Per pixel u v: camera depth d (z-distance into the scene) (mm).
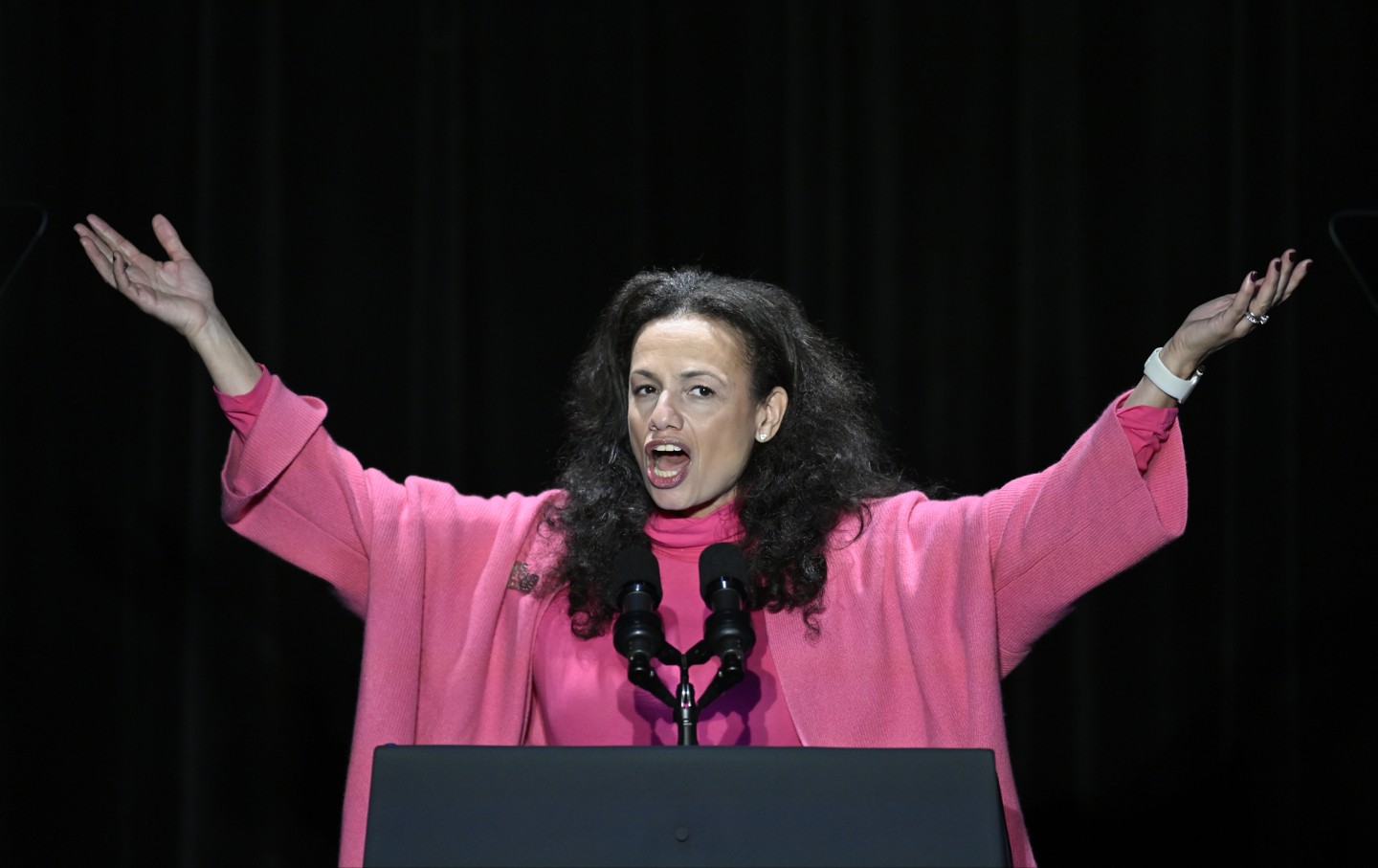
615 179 13594
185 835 12930
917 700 7199
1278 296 6234
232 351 7184
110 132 13273
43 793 12781
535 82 13680
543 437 13438
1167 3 13391
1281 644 12977
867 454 8086
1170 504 6676
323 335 13430
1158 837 13016
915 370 13438
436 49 13625
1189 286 13211
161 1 13453
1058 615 7055
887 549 7438
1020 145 13383
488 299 13586
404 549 7488
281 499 7418
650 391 7336
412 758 5207
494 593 7559
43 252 12961
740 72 13648
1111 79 13461
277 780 13195
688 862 5039
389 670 7309
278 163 13367
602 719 7227
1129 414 6648
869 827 5066
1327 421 12938
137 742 13062
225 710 13180
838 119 13430
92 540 13039
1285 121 13156
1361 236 10719
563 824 5098
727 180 13594
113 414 13133
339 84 13625
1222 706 13023
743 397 7379
